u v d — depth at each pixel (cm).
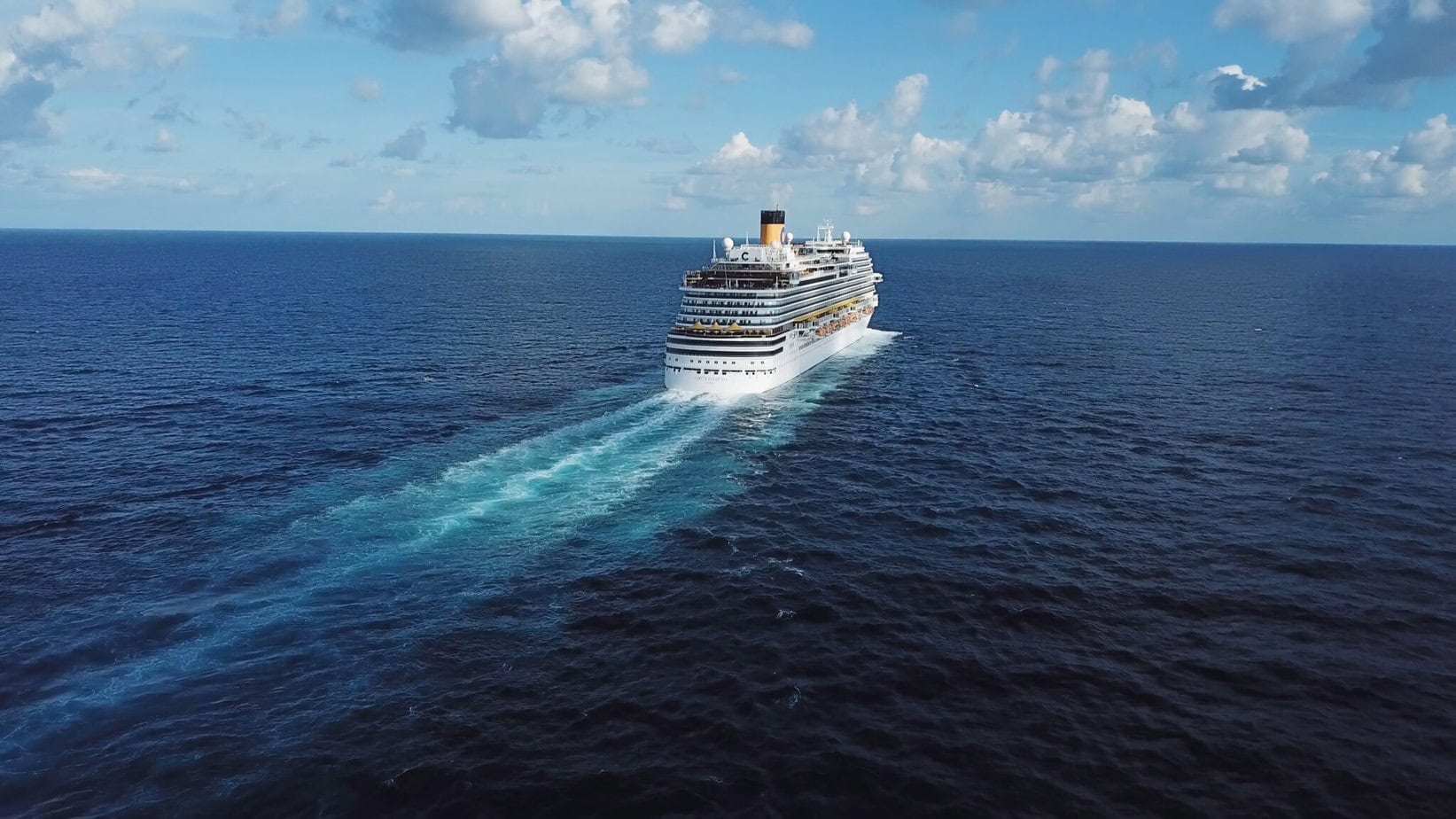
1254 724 4328
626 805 3775
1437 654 4962
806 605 5538
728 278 12394
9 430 8988
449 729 4266
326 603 5475
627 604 5562
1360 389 11788
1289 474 8094
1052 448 9012
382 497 7344
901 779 3928
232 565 5966
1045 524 6912
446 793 3834
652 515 7088
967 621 5353
